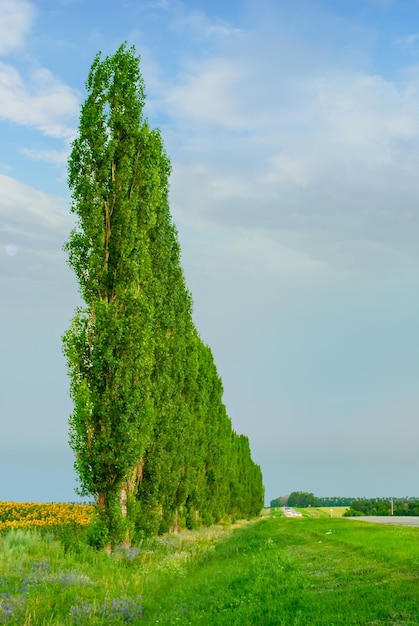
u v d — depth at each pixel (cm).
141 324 3012
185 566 2648
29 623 1453
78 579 1977
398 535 3023
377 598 1401
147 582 2155
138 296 3047
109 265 3109
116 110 3297
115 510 2831
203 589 1847
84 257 3100
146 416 3008
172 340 4162
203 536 4506
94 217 3109
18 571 2016
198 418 5188
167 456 3669
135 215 3183
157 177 3409
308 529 4241
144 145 3347
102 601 1742
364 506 14825
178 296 4259
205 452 5300
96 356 2919
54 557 2431
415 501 14600
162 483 3831
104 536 2789
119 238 3131
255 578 1817
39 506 5309
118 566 2459
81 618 1551
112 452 2844
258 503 11731
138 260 3172
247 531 5434
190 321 4719
